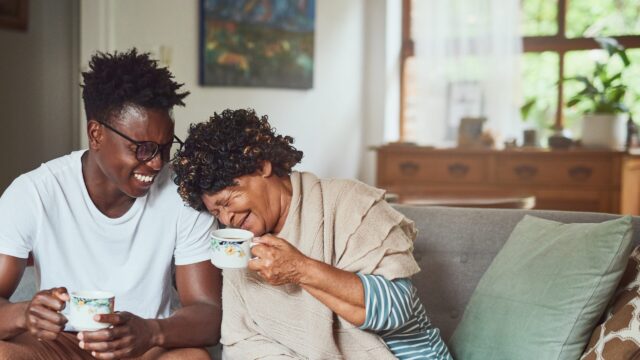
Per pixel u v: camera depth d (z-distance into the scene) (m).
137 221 1.64
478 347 1.78
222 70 4.37
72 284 1.65
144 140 1.50
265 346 1.63
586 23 5.45
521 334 1.71
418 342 1.64
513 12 5.52
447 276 2.01
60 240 1.63
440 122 5.74
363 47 5.90
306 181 1.61
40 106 3.39
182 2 4.09
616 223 1.68
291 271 1.45
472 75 5.63
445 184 5.05
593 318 1.67
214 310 1.69
